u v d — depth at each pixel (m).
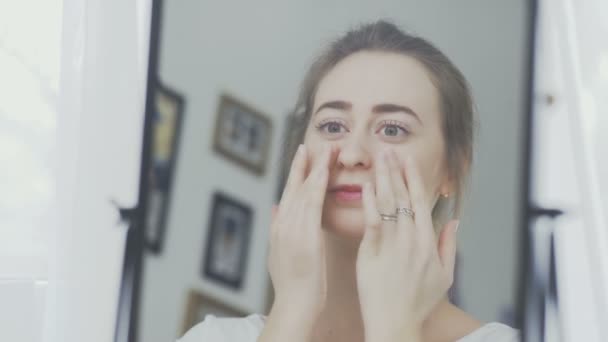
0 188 1.11
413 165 0.96
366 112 0.98
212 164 1.00
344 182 0.98
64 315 1.03
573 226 0.97
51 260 1.05
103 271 1.02
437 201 0.97
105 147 1.04
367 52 0.99
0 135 1.12
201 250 0.99
